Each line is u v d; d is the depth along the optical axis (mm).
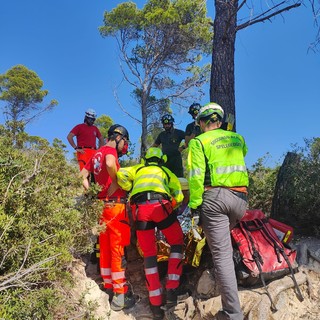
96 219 3607
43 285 2998
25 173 3186
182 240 3777
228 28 5637
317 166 4609
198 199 3146
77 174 4109
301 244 4031
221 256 3102
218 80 5645
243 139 3498
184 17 17172
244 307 3223
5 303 2426
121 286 3648
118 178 3771
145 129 17891
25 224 2830
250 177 5418
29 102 23984
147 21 17312
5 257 2658
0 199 2877
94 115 7199
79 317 2996
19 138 3934
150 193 3684
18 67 24516
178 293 3736
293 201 4570
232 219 3256
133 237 4426
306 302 3357
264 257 3436
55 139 4199
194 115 5805
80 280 3709
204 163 3227
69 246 3279
